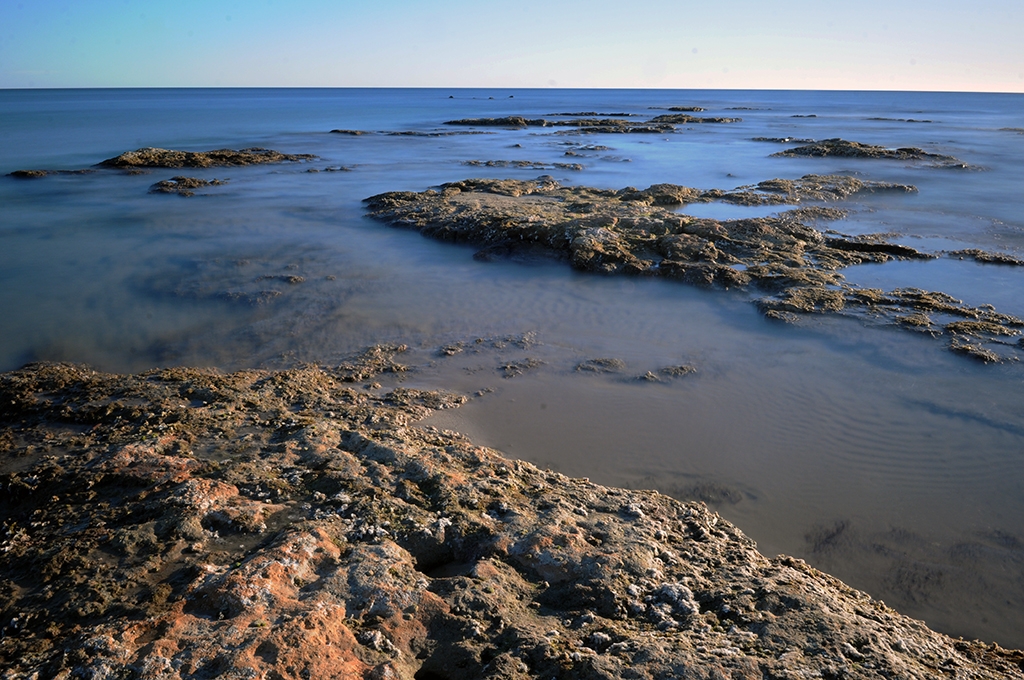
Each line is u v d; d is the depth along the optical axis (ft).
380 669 14.39
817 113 308.81
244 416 28.55
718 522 23.25
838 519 24.47
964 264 53.31
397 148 144.56
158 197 85.20
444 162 119.65
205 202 81.92
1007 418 31.04
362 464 23.27
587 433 29.86
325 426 27.02
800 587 18.20
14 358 38.68
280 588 16.46
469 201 73.56
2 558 19.19
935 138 158.51
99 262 56.13
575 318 43.34
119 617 15.88
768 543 23.18
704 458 28.07
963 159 117.39
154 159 110.11
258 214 74.69
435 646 15.65
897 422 30.83
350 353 38.37
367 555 17.98
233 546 18.93
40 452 25.70
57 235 65.31
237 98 541.75
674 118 231.91
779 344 38.96
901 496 25.77
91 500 21.43
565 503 22.04
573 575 18.02
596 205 67.72
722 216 71.00
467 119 231.71
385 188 91.50
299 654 14.35
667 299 46.34
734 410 31.96
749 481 26.55
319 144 152.15
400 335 40.98
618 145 148.97
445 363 36.96
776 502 25.34
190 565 17.71
